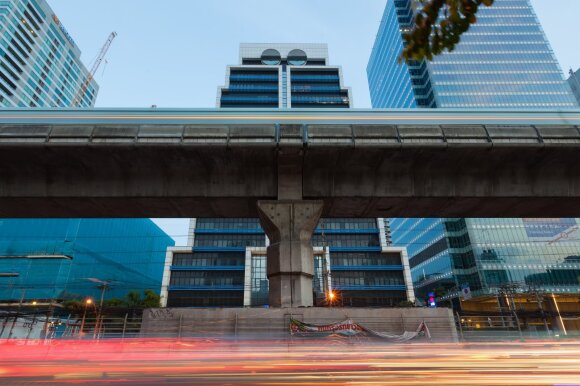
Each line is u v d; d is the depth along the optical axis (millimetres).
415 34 5203
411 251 114312
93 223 88062
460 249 90375
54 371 10477
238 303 70188
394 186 23172
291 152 22000
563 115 24016
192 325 18953
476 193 22891
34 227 81938
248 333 18781
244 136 21531
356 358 13680
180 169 22594
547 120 23812
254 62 135375
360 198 23406
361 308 19688
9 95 110812
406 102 121500
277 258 22203
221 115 24172
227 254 75500
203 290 71188
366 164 22844
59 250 77000
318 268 70938
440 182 23094
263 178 23375
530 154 21859
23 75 117062
